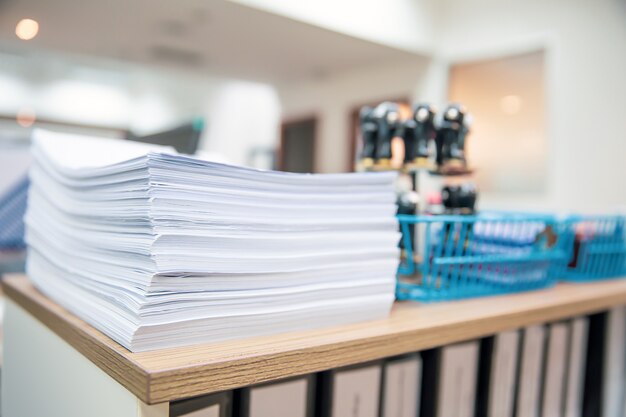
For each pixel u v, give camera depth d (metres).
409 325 0.46
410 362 0.58
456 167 0.66
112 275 0.39
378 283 0.47
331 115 2.36
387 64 2.01
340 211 0.45
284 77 2.43
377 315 0.48
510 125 1.49
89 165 0.50
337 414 0.51
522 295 0.65
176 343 0.36
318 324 0.44
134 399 0.34
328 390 0.50
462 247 0.60
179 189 0.35
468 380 0.64
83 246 0.45
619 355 0.86
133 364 0.32
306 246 0.42
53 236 0.52
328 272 0.44
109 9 1.42
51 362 0.49
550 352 0.74
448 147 0.64
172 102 5.50
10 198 1.05
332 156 2.36
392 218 0.49
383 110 0.63
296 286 0.42
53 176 0.52
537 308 0.57
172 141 0.76
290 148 2.73
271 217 0.40
